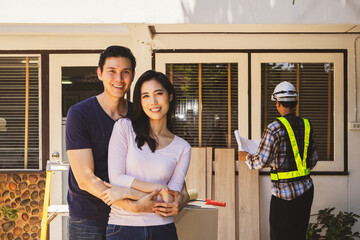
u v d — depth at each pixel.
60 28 4.44
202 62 4.78
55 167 3.95
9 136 4.83
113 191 2.04
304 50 4.78
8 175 4.83
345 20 3.80
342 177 4.80
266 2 3.81
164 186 2.06
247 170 4.70
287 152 3.62
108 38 4.79
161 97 2.16
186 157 2.23
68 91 4.82
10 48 4.79
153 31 4.55
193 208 2.59
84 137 2.26
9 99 4.83
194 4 3.79
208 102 4.82
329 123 4.83
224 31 4.54
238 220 4.73
